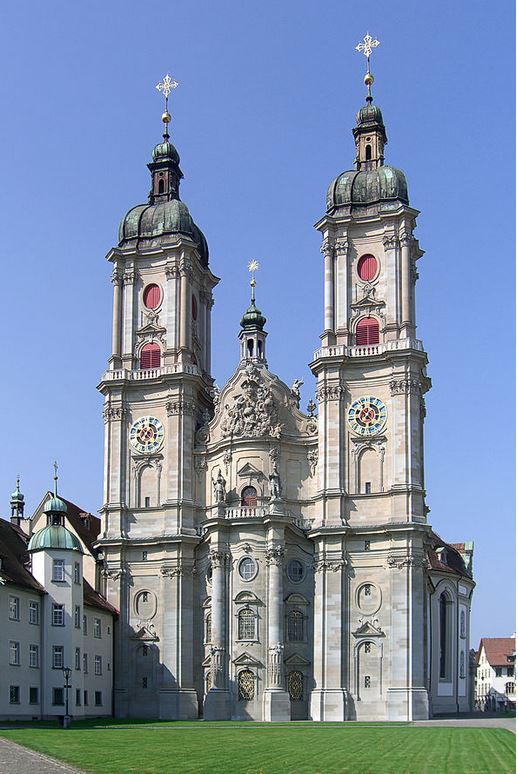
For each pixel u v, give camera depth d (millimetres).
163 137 128625
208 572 109750
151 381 115625
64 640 97000
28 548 99750
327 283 112750
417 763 46938
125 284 119938
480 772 42594
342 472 108188
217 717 103375
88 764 45688
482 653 193375
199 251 124875
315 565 107438
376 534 105938
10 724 85188
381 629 104375
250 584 106062
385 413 108500
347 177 115688
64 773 42188
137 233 120688
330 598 105750
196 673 109250
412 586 103812
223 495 108688
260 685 104125
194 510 112750
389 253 111750
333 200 114875
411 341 108688
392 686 102375
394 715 101438
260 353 124312
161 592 111250
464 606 139625
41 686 95375
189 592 110438
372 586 105688
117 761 47156
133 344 118188
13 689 90562
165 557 111062
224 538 107312
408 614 103188
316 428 112562
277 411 113062
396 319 110062
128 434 115875
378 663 103938
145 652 110750
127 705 109812
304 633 107000
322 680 104188
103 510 114188
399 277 111188
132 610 112000
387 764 46531
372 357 109062
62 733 69750
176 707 107000
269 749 55906
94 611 105812
